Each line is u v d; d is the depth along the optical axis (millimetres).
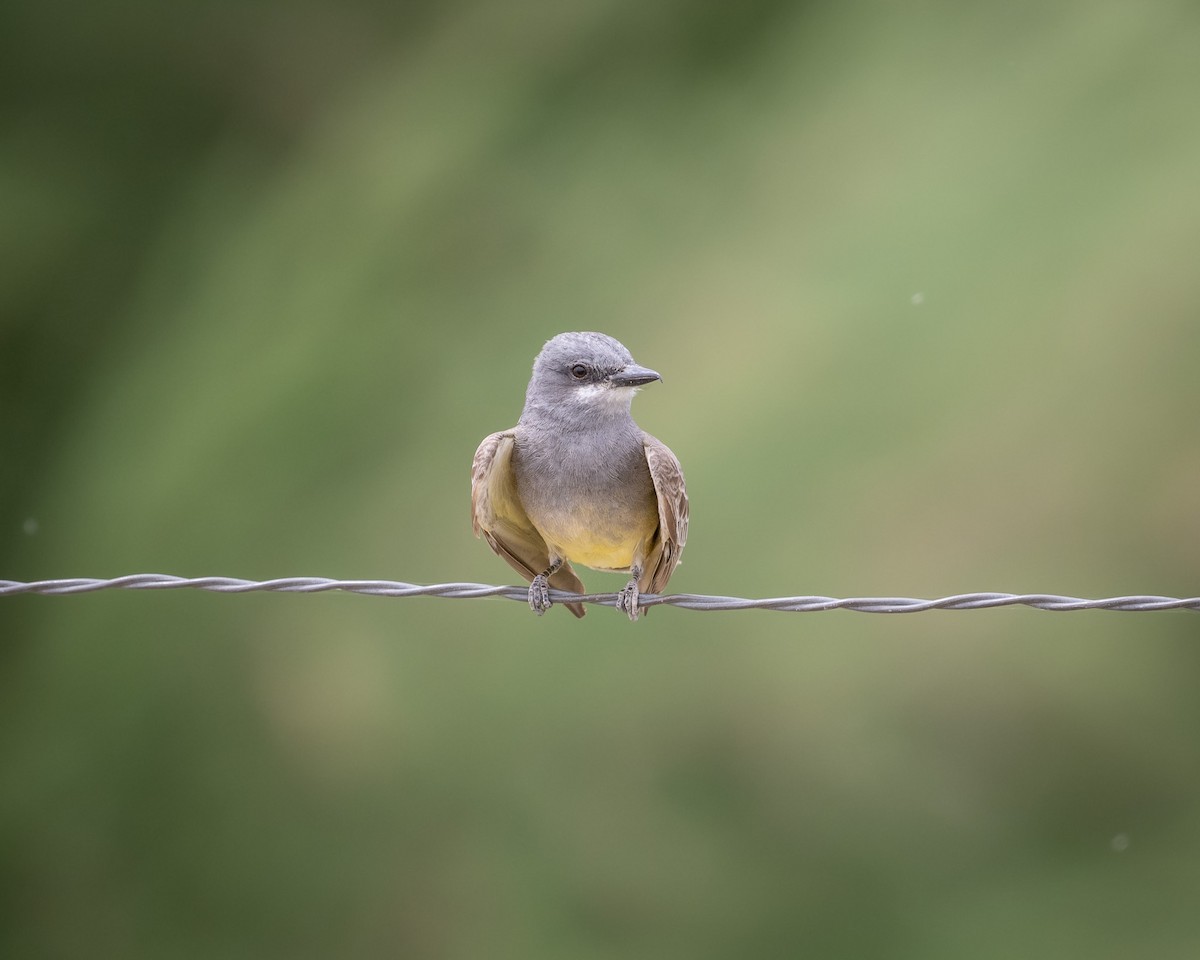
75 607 17969
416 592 7199
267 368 18344
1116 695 13961
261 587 7156
